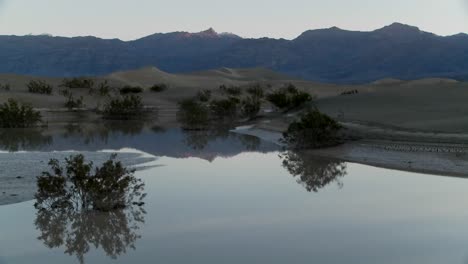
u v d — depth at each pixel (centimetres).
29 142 3997
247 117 6656
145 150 3469
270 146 3750
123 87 11419
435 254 1182
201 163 2836
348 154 3067
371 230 1398
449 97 5262
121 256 1223
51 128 5484
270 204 1752
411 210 1627
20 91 9275
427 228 1407
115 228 1473
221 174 2448
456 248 1223
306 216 1571
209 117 6550
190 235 1378
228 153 3316
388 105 5238
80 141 4097
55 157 2978
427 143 2991
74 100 8856
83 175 1745
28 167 2556
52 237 1405
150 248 1276
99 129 5428
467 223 1452
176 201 1817
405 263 1127
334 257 1175
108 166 1814
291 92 10725
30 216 1631
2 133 4809
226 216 1583
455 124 3500
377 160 2806
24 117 5581
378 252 1204
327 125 3506
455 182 2133
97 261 1198
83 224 1529
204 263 1154
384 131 3581
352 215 1573
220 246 1274
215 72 19862
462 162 2509
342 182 2198
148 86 13400
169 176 2381
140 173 2473
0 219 1602
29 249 1304
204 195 1922
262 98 10812
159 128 5628
